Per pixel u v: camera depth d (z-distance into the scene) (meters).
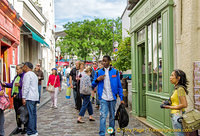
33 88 5.61
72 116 8.39
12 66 9.77
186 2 5.02
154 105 6.36
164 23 5.66
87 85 7.23
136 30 8.20
